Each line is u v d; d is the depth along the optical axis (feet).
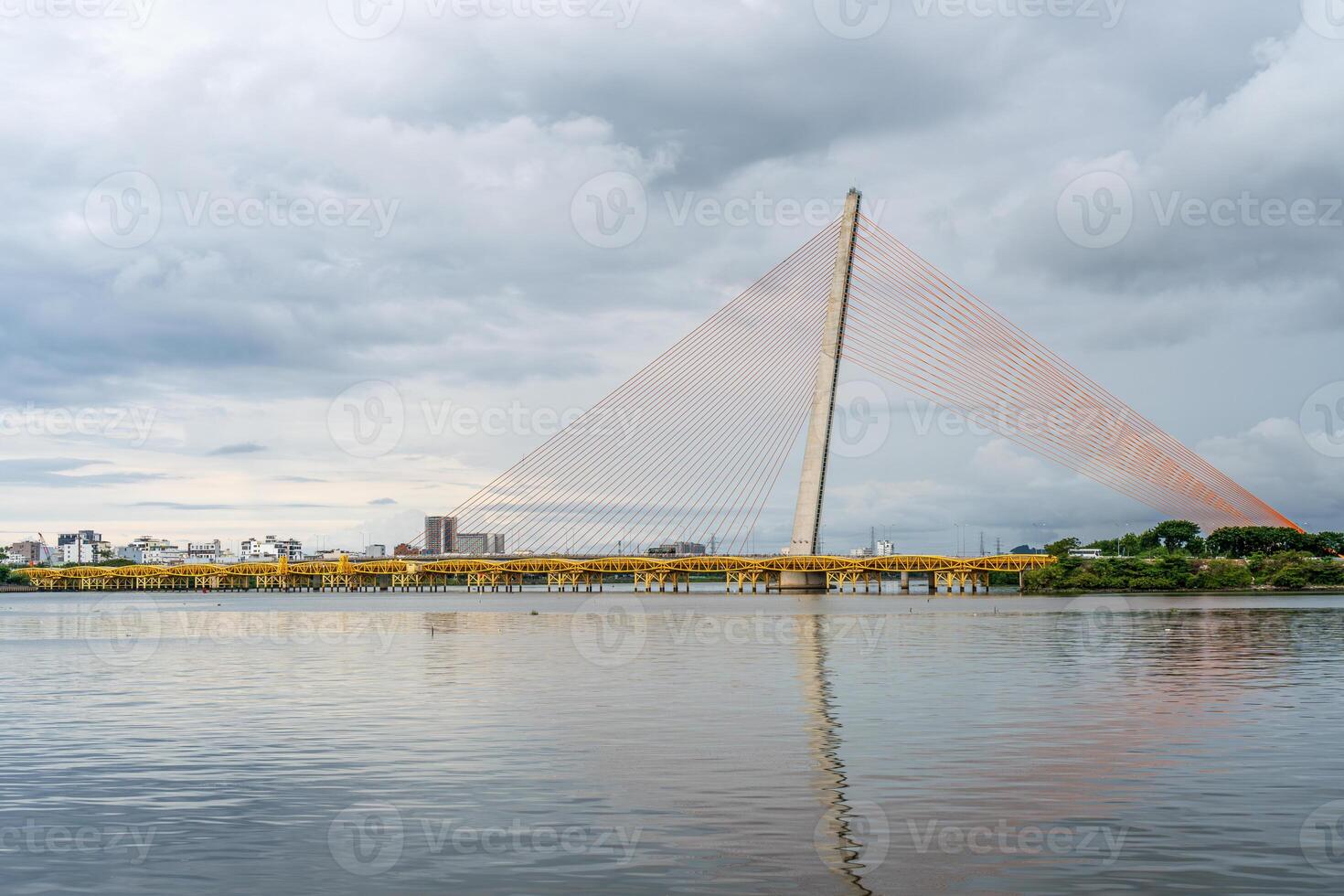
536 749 131.85
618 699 180.65
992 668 232.32
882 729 146.10
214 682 211.61
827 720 153.99
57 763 124.36
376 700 179.73
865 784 111.04
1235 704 170.30
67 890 81.71
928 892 79.30
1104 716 157.79
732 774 116.47
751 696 184.03
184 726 151.74
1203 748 130.62
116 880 83.46
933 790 108.58
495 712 164.25
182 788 111.45
